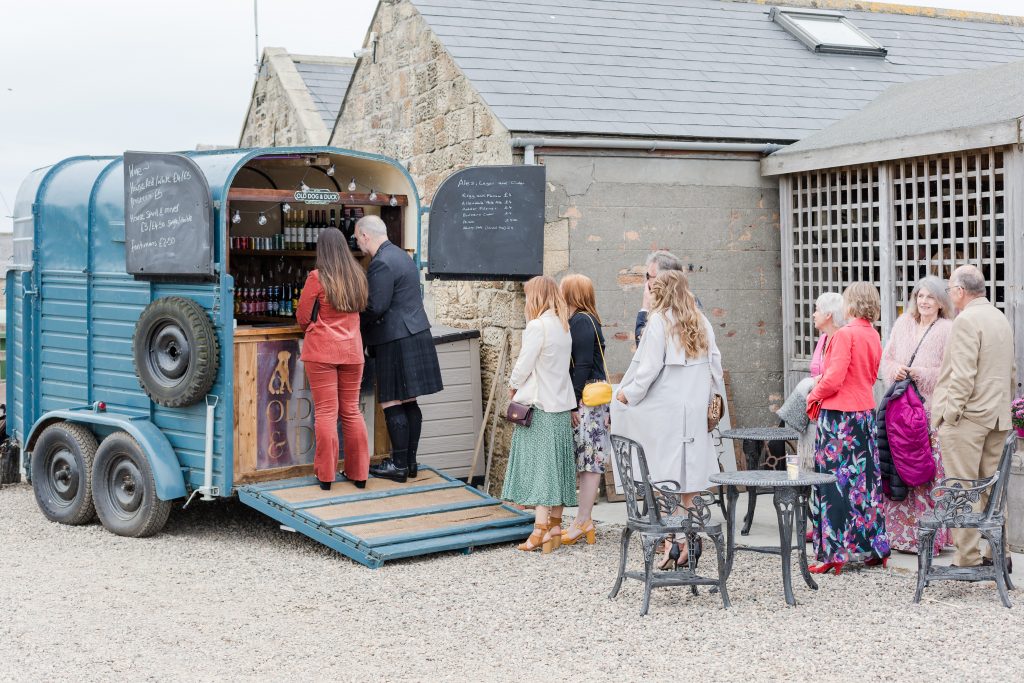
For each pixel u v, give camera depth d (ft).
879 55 37.35
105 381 26.13
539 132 27.32
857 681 15.14
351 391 24.68
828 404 20.70
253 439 24.45
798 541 19.58
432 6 33.22
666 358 20.61
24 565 22.36
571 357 22.89
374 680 15.56
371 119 37.63
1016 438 22.22
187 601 19.71
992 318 19.45
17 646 17.21
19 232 29.45
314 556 22.97
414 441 25.90
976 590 19.52
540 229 26.96
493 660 16.35
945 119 25.89
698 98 31.12
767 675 15.42
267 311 28.27
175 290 24.30
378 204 26.84
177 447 24.59
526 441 22.63
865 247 28.19
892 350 21.99
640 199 28.84
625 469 19.21
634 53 33.14
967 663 15.72
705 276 29.63
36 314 28.02
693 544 18.89
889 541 22.16
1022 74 27.89
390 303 25.22
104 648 17.08
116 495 25.18
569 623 18.10
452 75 31.14
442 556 22.74
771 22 38.52
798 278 30.09
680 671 15.67
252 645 17.20
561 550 23.15
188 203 23.44
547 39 32.65
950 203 25.44
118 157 27.04
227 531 25.40
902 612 18.26
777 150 29.91
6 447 31.07
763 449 29.43
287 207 26.84
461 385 29.55
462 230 27.22
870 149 26.81
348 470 24.93
